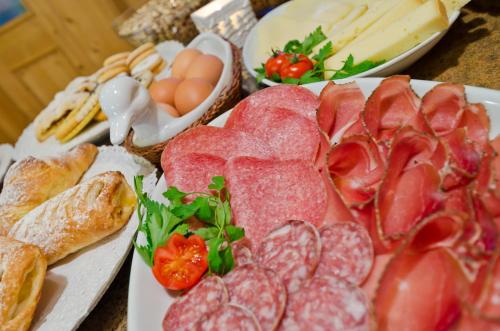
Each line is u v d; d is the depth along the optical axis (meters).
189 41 1.72
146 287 0.65
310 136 0.71
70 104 1.49
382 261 0.50
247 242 0.62
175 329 0.57
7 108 2.62
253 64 1.19
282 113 0.75
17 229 0.94
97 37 2.56
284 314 0.49
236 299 0.54
